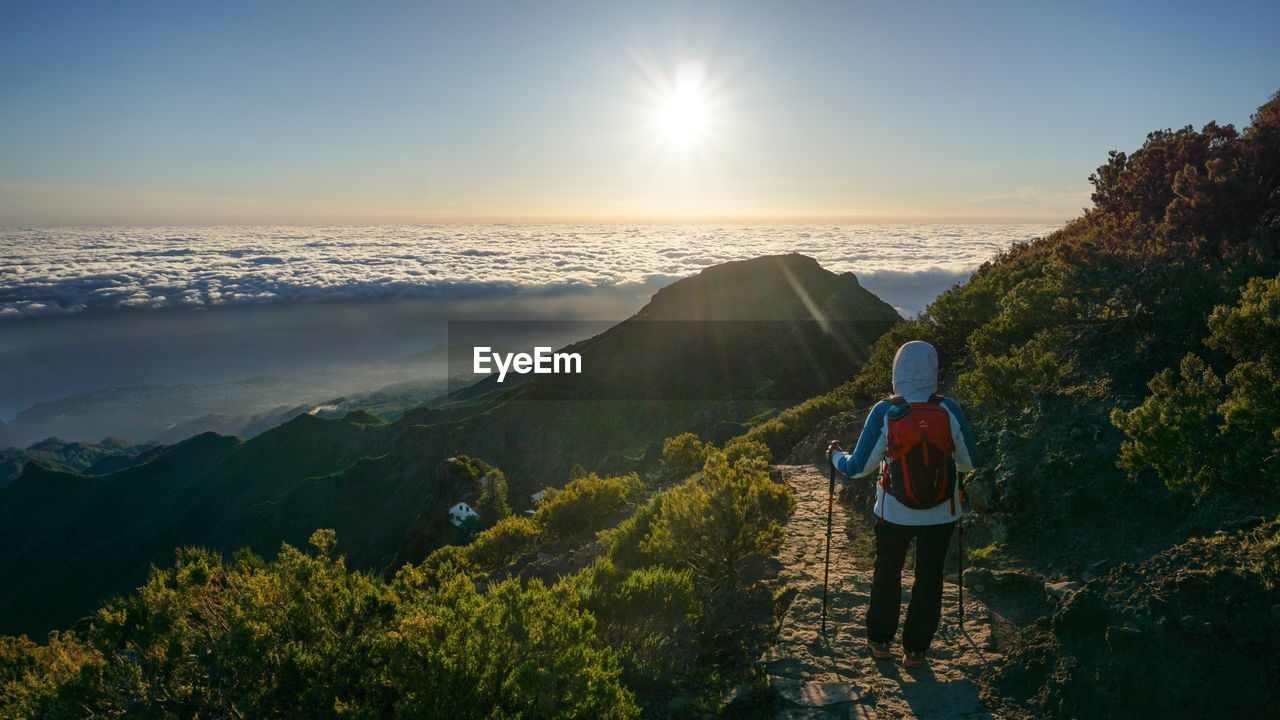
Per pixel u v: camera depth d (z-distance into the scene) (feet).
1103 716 11.38
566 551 36.47
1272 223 29.25
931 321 46.42
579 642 12.99
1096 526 17.35
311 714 10.96
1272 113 32.40
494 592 13.38
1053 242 50.60
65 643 14.39
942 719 12.29
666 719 13.89
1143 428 16.25
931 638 13.70
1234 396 15.71
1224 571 12.12
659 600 17.80
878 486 13.92
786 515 26.04
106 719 10.34
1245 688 10.60
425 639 12.00
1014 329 32.91
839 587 18.52
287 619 11.97
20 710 10.91
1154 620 11.84
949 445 12.96
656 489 46.70
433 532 231.09
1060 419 21.53
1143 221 37.91
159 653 10.77
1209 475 15.16
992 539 19.88
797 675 14.19
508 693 11.54
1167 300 25.18
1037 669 12.94
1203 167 35.45
